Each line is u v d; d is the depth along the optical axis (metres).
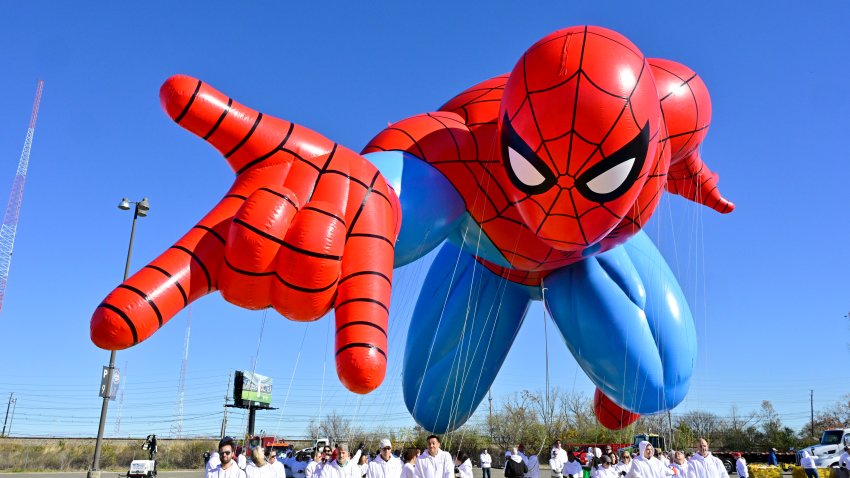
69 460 35.75
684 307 12.59
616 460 15.23
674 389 12.11
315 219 7.58
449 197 10.17
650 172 9.48
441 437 14.66
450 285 13.13
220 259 7.70
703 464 10.00
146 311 7.05
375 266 8.05
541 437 42.00
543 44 8.21
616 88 7.80
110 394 18.95
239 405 27.31
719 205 13.38
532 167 8.46
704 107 10.80
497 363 13.32
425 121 10.59
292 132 8.52
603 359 11.88
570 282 12.12
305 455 24.80
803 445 42.91
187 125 8.01
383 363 7.53
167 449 39.84
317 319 8.05
